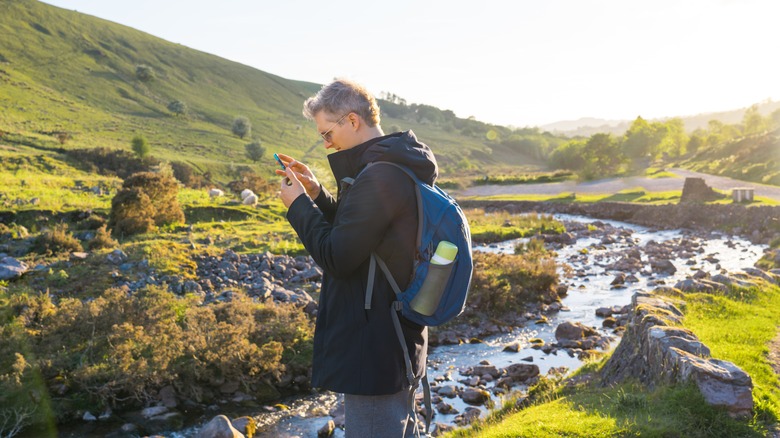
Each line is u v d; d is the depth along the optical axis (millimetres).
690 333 6762
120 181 40500
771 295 11062
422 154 2506
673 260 24641
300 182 2666
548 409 6480
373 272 2449
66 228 21625
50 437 7891
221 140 136250
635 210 45031
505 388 9672
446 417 8523
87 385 8852
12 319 10500
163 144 118188
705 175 76188
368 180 2371
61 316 10219
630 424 5184
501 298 15133
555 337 13195
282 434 8336
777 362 6930
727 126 148750
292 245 20438
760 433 4973
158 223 23562
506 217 40531
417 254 2457
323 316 2611
